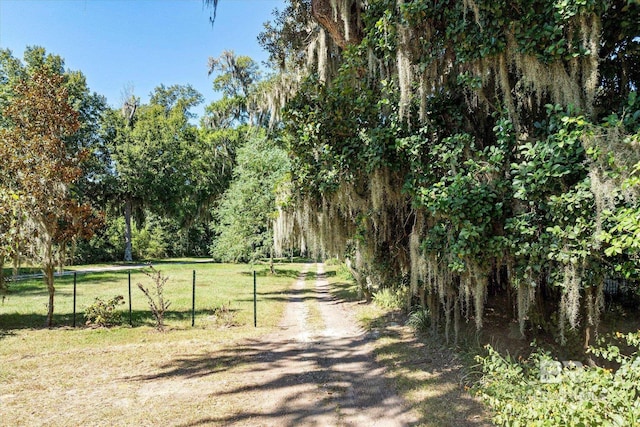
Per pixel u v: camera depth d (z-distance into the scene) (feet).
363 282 37.81
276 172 60.80
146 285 54.08
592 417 8.53
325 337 25.89
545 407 9.48
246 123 105.29
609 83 16.66
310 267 91.20
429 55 17.88
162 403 15.14
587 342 15.26
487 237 15.58
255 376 18.29
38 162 28.81
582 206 12.66
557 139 12.94
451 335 21.95
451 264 16.31
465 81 16.63
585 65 13.76
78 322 30.45
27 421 13.51
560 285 14.07
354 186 22.36
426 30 17.99
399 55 18.51
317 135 21.17
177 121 111.45
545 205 13.92
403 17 17.63
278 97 45.68
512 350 18.30
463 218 15.49
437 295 22.79
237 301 40.40
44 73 30.32
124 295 44.24
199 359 20.99
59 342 24.23
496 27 15.12
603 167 11.84
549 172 13.15
